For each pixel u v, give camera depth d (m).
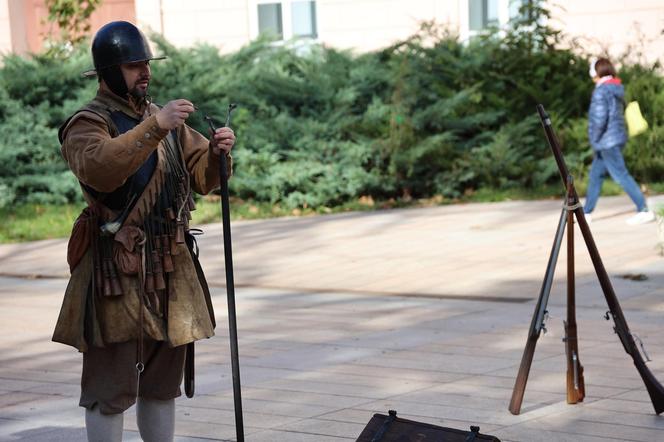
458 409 5.42
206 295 4.21
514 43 16.64
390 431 4.22
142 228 3.99
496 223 12.38
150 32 16.84
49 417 5.58
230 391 5.96
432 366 6.32
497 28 16.92
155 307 4.01
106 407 4.00
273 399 5.75
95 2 18.89
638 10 17.78
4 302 9.20
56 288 9.89
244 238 12.31
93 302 3.93
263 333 7.49
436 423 5.18
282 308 8.38
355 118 15.49
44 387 6.23
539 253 10.18
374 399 5.66
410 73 16.03
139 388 4.21
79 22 19.00
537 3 17.00
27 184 15.64
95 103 3.99
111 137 3.94
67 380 6.40
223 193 4.03
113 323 3.95
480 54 16.52
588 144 15.57
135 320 3.96
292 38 17.45
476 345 6.81
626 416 5.23
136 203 3.97
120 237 3.93
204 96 15.73
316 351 6.86
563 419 5.21
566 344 5.46
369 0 19.12
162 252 4.02
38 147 15.95
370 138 15.39
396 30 19.03
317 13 19.50
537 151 15.84
